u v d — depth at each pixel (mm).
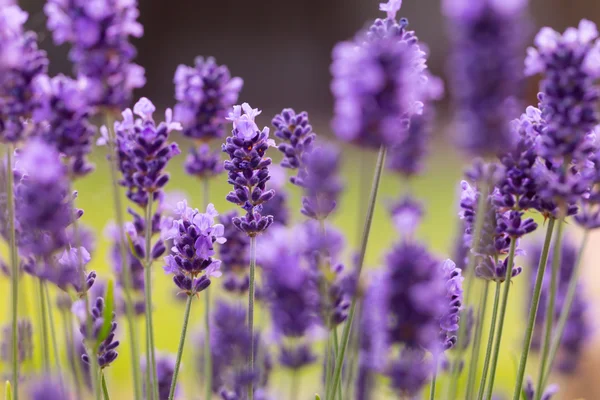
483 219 705
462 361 754
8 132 685
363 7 5316
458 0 640
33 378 731
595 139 706
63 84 686
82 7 679
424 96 782
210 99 809
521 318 922
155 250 729
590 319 912
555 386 779
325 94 5301
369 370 784
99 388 694
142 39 5137
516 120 704
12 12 672
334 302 706
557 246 742
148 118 729
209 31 5270
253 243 719
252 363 710
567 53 682
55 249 692
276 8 5309
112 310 701
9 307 762
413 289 657
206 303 776
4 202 725
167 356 823
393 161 905
